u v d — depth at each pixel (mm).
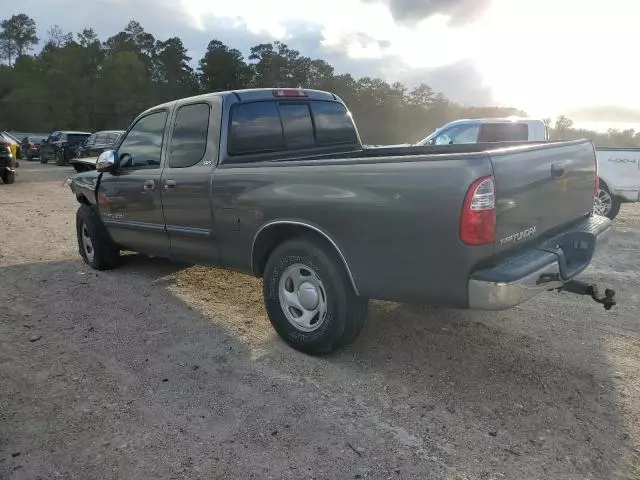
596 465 2768
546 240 3725
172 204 4926
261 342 4305
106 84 91562
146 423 3193
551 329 4480
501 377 3674
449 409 3293
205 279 6023
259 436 3049
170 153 4996
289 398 3449
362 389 3549
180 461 2844
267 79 86625
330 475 2721
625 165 9242
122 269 6488
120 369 3879
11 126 88688
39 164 28062
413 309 4914
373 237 3428
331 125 5477
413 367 3838
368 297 3639
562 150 3895
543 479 2668
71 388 3611
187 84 97375
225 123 4496
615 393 3447
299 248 3842
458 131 11281
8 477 2729
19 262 6934
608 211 9531
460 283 3156
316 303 3885
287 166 3895
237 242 4363
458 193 3047
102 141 21656
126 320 4824
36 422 3215
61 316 4941
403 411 3281
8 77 96062
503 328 4500
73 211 11273
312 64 84250
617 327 4527
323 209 3650
